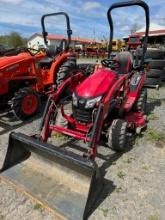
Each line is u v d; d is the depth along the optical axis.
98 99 2.83
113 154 3.28
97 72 3.30
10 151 2.71
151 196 2.50
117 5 3.64
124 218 2.22
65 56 5.87
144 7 3.61
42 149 2.47
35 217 2.19
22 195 2.44
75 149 3.40
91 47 24.88
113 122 3.19
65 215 2.15
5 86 4.40
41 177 2.57
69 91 3.40
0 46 13.31
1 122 4.47
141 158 3.21
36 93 4.66
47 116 2.97
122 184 2.67
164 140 3.73
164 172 2.91
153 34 26.06
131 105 3.91
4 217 2.19
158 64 7.13
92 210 2.29
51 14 5.76
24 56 4.76
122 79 3.33
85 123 3.00
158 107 5.46
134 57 4.85
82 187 2.35
